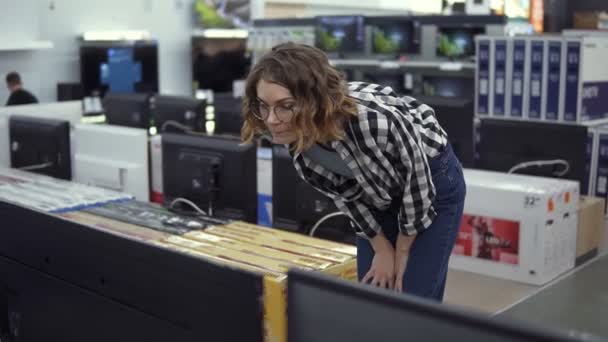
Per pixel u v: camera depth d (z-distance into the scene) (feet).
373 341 2.39
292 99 3.88
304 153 4.74
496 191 7.94
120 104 13.74
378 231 5.10
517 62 13.24
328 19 24.84
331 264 4.62
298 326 2.59
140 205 6.94
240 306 2.91
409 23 23.85
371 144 4.32
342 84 4.13
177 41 28.19
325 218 6.85
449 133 10.07
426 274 5.01
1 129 10.48
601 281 7.79
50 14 24.07
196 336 3.11
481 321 2.11
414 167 4.52
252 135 4.33
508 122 9.56
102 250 3.51
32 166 9.68
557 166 9.14
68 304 3.82
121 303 3.46
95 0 25.31
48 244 3.87
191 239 5.43
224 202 7.29
